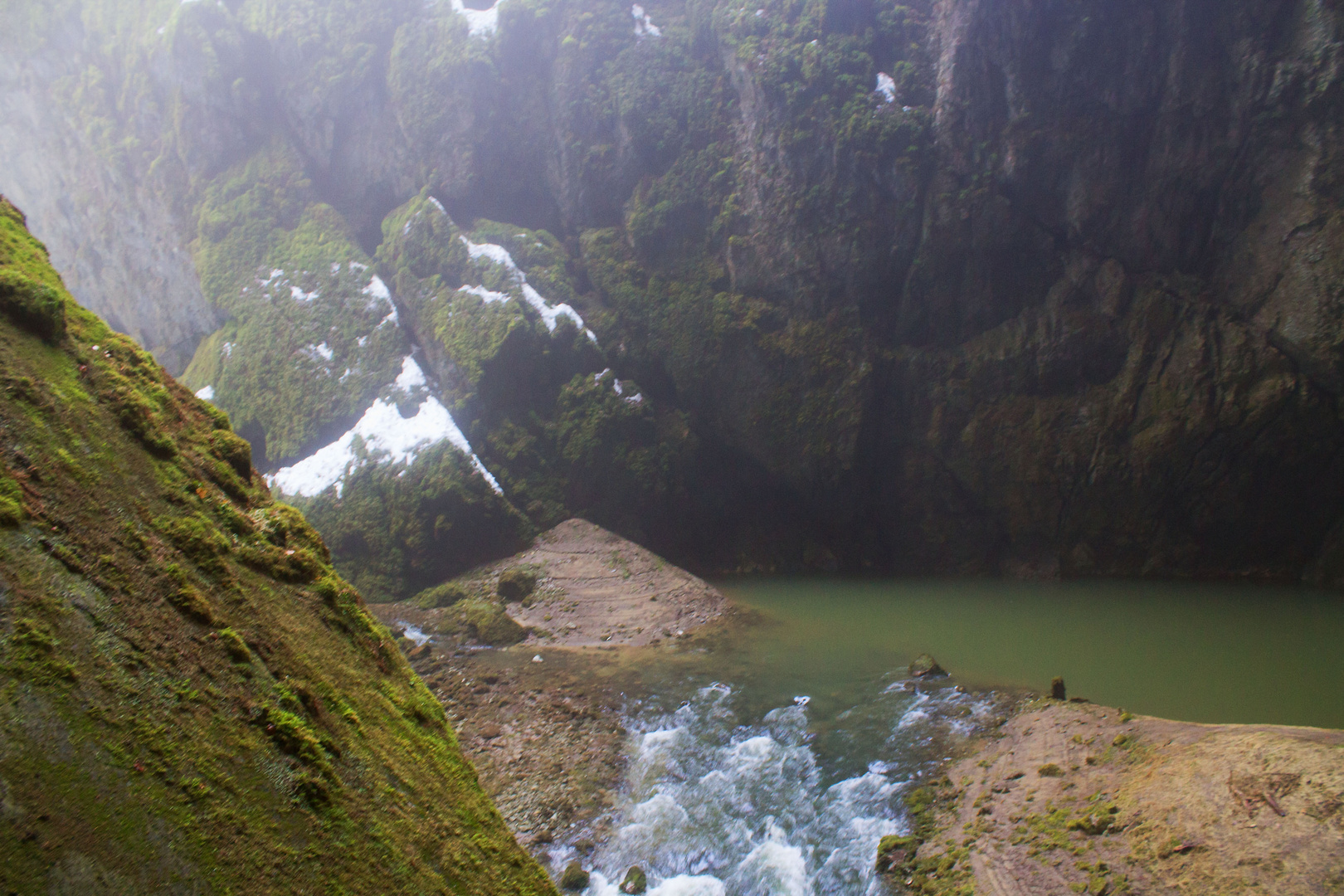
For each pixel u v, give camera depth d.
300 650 5.12
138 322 31.84
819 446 25.03
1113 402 23.20
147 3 30.70
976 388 24.36
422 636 18.39
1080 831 9.36
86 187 31.88
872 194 23.75
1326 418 21.44
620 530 25.19
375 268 27.47
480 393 24.70
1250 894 7.71
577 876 9.63
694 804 11.17
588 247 26.92
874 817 10.73
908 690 14.35
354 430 24.53
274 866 3.63
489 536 22.62
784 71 24.09
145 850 3.18
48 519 3.97
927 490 25.50
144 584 4.26
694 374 25.75
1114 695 13.73
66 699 3.35
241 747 3.98
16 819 2.86
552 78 27.20
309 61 28.67
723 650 17.02
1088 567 24.09
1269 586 21.94
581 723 13.48
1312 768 8.72
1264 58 21.20
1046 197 23.09
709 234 26.00
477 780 5.89
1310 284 21.08
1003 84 22.62
